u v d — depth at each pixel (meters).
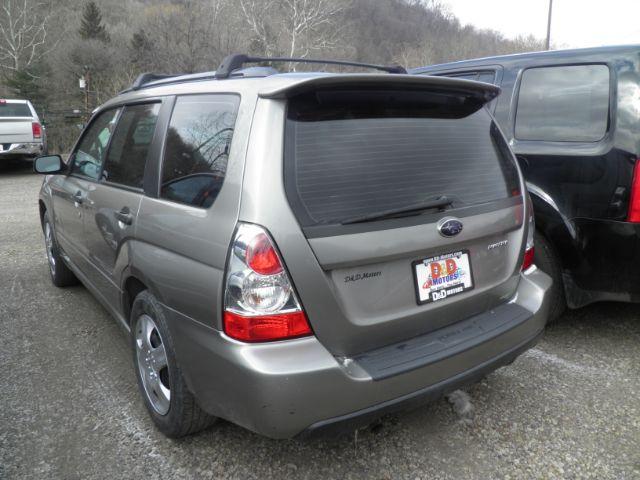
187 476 2.32
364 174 2.07
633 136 3.08
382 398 2.01
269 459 2.43
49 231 4.75
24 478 2.31
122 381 3.12
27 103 14.62
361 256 1.98
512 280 2.58
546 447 2.50
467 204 2.33
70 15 52.53
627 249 3.12
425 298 2.20
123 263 2.74
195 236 2.11
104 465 2.39
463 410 2.80
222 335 1.98
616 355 3.38
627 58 3.27
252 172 1.96
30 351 3.52
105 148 3.35
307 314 1.92
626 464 2.37
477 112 2.59
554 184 3.37
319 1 36.28
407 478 2.30
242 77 2.30
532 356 3.38
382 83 2.10
